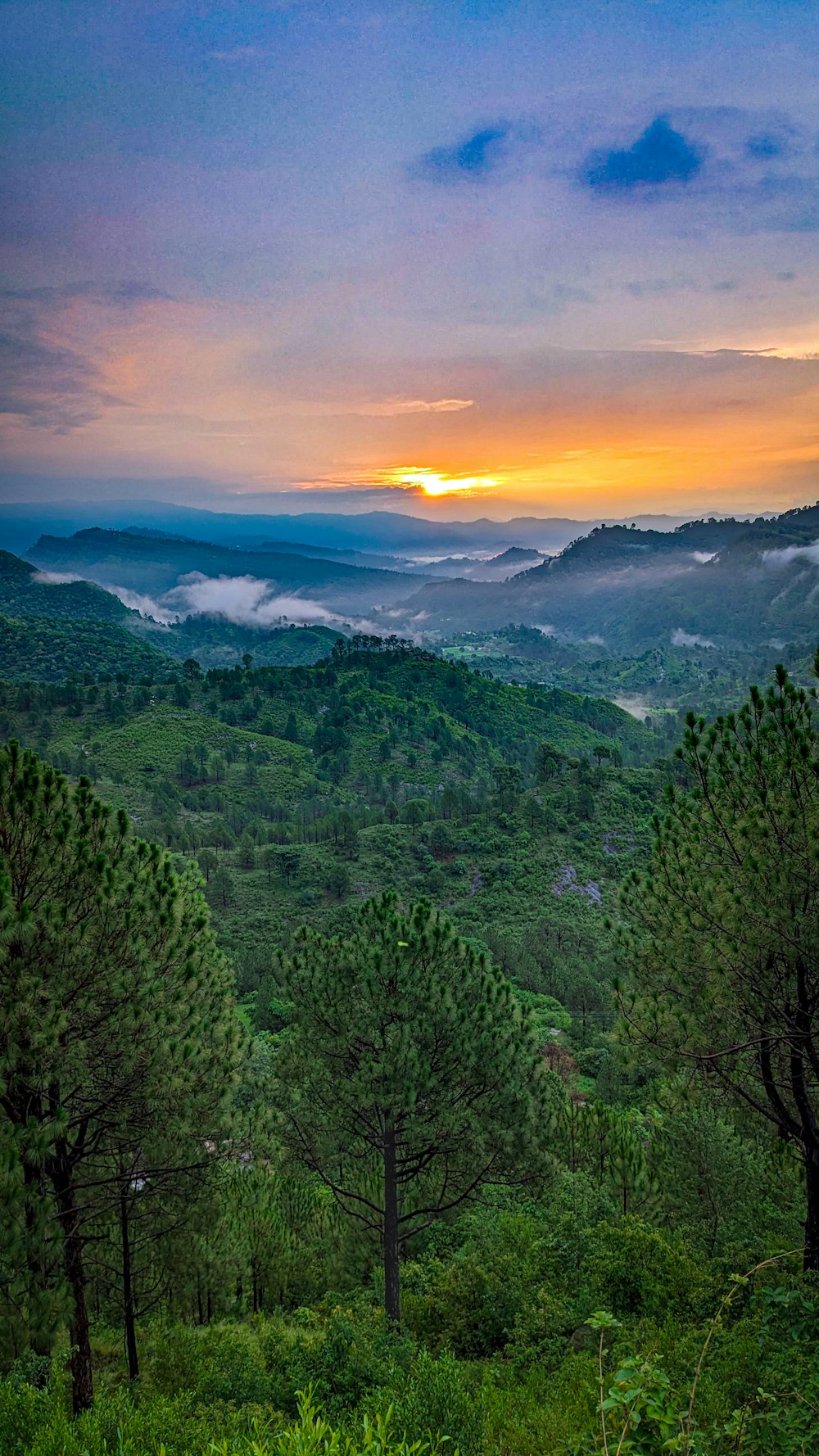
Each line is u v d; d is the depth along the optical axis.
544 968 83.75
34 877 11.85
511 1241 20.66
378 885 120.62
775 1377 9.23
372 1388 10.57
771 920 11.23
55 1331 10.37
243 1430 9.20
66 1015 10.88
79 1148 12.69
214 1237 16.14
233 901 117.44
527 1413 11.62
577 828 123.31
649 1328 13.09
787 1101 14.07
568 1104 27.52
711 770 12.85
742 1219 17.66
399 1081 15.14
